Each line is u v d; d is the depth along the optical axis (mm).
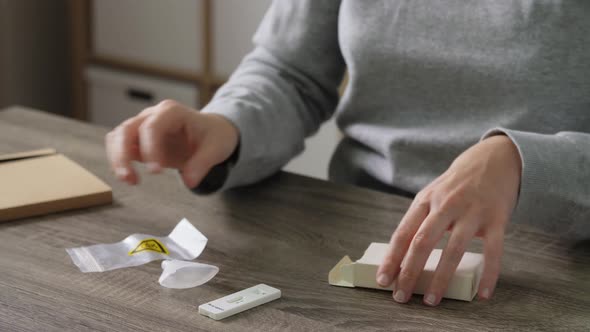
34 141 1336
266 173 1254
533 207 1055
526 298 984
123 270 1017
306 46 1405
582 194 1060
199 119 1162
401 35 1312
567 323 944
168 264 1010
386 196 1211
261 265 1037
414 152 1311
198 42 2869
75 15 3070
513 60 1243
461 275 973
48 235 1089
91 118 3195
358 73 1343
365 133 1352
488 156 1047
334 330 922
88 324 924
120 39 3043
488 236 989
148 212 1150
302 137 1354
